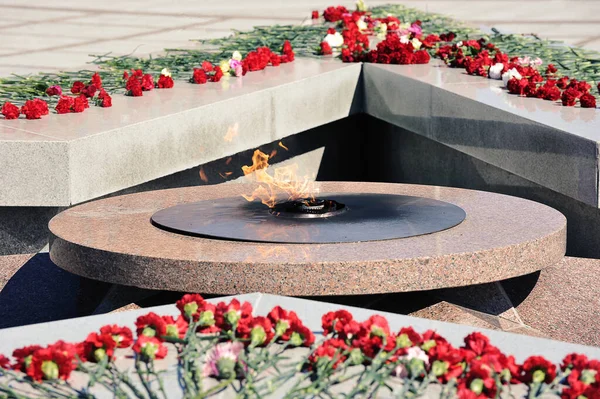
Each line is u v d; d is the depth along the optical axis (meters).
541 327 5.61
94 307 6.15
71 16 14.49
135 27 13.45
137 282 5.20
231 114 7.87
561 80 8.25
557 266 6.27
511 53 9.89
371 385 3.23
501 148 7.50
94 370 3.38
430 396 3.20
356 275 4.96
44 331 3.73
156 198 6.56
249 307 3.69
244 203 6.25
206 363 3.36
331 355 3.36
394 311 5.36
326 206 5.92
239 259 5.02
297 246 5.21
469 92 8.06
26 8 15.30
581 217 7.02
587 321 5.68
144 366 3.41
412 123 8.81
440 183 8.94
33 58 11.00
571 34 12.61
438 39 10.52
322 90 9.00
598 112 7.30
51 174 6.42
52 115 7.21
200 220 5.77
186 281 5.07
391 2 16.14
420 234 5.42
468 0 16.30
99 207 6.30
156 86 8.41
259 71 9.15
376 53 9.46
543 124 6.91
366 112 9.53
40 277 6.56
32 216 6.79
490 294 5.60
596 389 3.19
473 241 5.33
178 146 7.35
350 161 10.05
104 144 6.66
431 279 5.07
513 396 3.21
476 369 3.19
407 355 3.34
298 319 3.56
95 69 9.37
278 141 9.08
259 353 3.39
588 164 6.49
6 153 6.41
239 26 13.41
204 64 8.82
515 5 15.57
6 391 3.18
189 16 14.49
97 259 5.31
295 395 3.17
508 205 6.18
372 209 5.99
